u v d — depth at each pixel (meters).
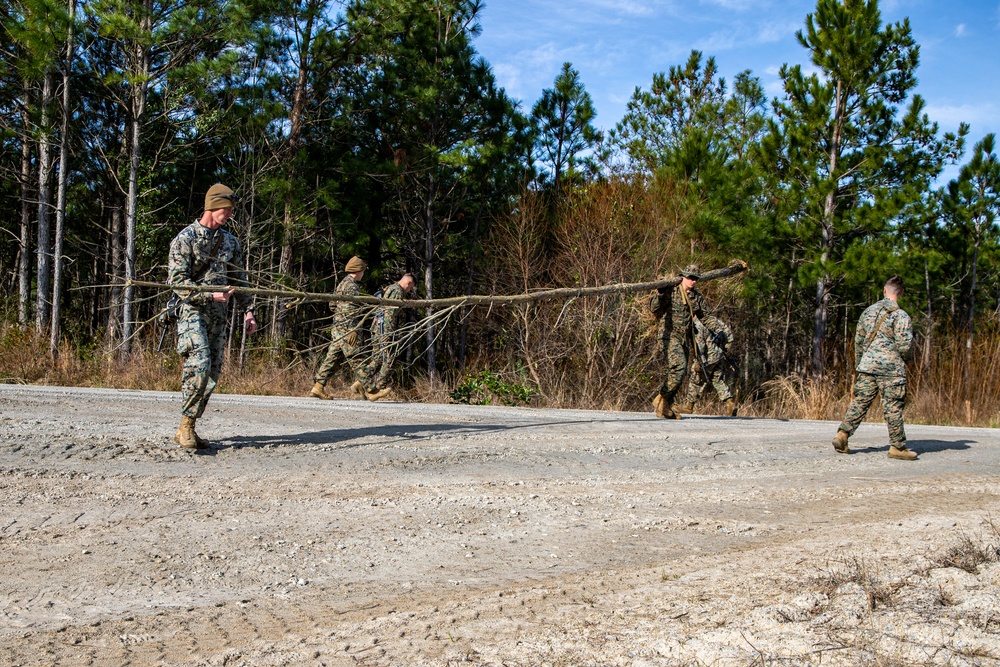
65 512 4.76
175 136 21.28
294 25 20.45
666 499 5.81
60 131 18.34
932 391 18.69
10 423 7.20
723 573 3.90
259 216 21.42
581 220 20.92
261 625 3.33
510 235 22.59
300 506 5.11
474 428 8.48
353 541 4.54
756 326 28.53
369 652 2.92
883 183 23.11
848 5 22.98
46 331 16.64
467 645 2.96
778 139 23.30
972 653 2.67
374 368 12.35
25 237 21.86
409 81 22.69
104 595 3.64
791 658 2.67
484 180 24.47
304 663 2.84
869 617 3.03
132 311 17.39
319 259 25.38
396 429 8.11
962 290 31.66
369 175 22.17
